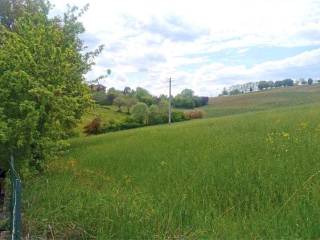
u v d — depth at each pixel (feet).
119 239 28.76
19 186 26.66
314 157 42.52
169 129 118.01
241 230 28.07
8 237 29.86
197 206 33.45
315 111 101.96
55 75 38.58
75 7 68.90
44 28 41.81
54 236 30.40
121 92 299.79
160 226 29.76
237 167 41.81
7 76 35.42
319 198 30.60
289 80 501.15
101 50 71.82
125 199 34.78
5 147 35.47
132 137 101.30
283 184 35.19
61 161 61.93
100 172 51.85
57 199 36.40
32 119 34.68
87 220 30.91
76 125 53.98
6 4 83.20
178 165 48.83
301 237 25.57
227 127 87.66
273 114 116.78
